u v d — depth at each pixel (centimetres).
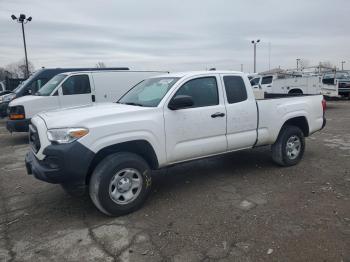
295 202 454
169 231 379
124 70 1148
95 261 325
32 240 370
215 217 413
